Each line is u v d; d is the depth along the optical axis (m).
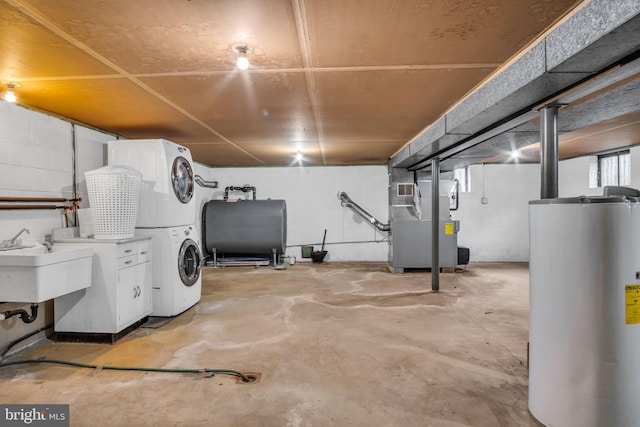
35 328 3.18
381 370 2.63
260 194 7.98
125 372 2.62
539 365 1.97
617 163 6.16
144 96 3.04
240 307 4.27
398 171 6.83
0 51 2.18
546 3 1.70
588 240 1.75
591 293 1.76
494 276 6.12
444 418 2.05
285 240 7.61
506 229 7.75
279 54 2.24
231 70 2.50
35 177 3.24
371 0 1.65
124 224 3.33
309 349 3.02
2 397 2.29
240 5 1.68
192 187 4.43
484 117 3.05
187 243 4.12
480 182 7.75
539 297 1.96
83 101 3.14
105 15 1.77
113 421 2.03
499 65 2.46
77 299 3.19
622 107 2.87
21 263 2.52
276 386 2.41
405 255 6.50
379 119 3.95
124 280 3.28
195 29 1.91
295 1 1.65
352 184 7.94
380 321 3.73
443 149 4.63
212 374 2.57
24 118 3.13
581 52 1.77
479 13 1.78
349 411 2.12
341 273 6.48
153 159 3.87
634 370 1.75
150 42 2.06
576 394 1.80
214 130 4.41
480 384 2.43
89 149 3.97
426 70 2.53
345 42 2.08
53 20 1.82
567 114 3.07
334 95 3.09
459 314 3.96
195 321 3.76
